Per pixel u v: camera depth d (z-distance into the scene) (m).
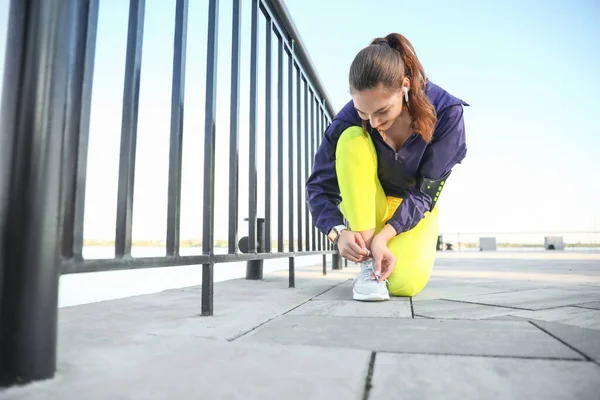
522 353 0.69
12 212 0.55
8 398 0.49
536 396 0.49
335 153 1.53
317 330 0.89
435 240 1.57
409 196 1.45
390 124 1.26
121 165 0.83
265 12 1.77
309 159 2.54
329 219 1.50
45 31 0.57
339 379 0.55
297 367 0.60
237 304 1.32
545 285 1.91
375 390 0.51
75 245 0.65
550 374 0.57
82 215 0.67
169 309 1.21
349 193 1.42
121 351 0.70
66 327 0.93
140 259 0.84
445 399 0.48
